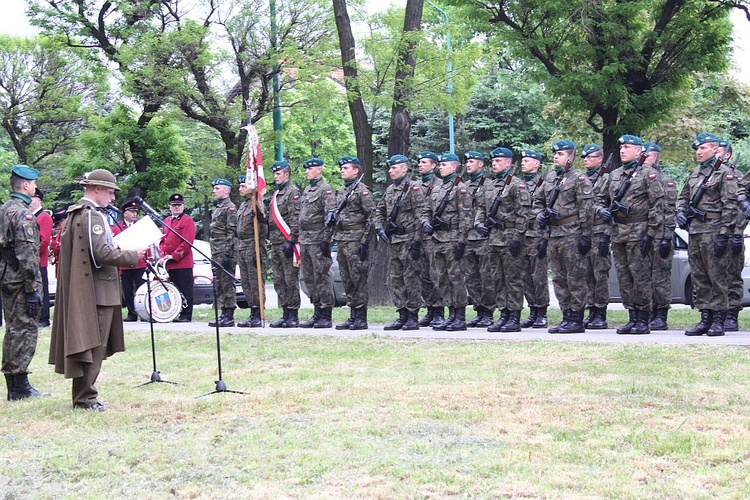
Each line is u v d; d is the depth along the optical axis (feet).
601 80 56.13
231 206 50.26
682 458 19.44
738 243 36.55
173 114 78.74
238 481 19.06
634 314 39.04
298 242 47.01
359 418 24.18
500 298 42.42
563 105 60.39
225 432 23.41
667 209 39.29
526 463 19.42
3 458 21.68
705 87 100.89
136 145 92.17
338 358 34.96
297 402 26.55
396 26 62.95
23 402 28.84
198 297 65.41
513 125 114.11
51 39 87.45
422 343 37.73
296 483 18.71
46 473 20.34
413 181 44.37
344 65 59.31
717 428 21.71
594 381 27.58
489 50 65.31
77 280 26.73
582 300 40.29
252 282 48.65
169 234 53.01
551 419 23.20
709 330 36.65
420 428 22.71
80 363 26.78
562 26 58.59
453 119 105.29
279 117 74.13
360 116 59.72
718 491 17.29
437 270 43.55
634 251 38.70
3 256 29.32
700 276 37.17
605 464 19.25
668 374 28.40
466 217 42.78
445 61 59.98
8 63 104.27
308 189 46.09
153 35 72.74
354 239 44.78
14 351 29.40
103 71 86.84
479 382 28.22
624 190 38.91
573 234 40.22
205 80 75.61
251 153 47.62
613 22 56.08
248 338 41.98
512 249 41.45
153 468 20.31
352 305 45.44
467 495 17.56
